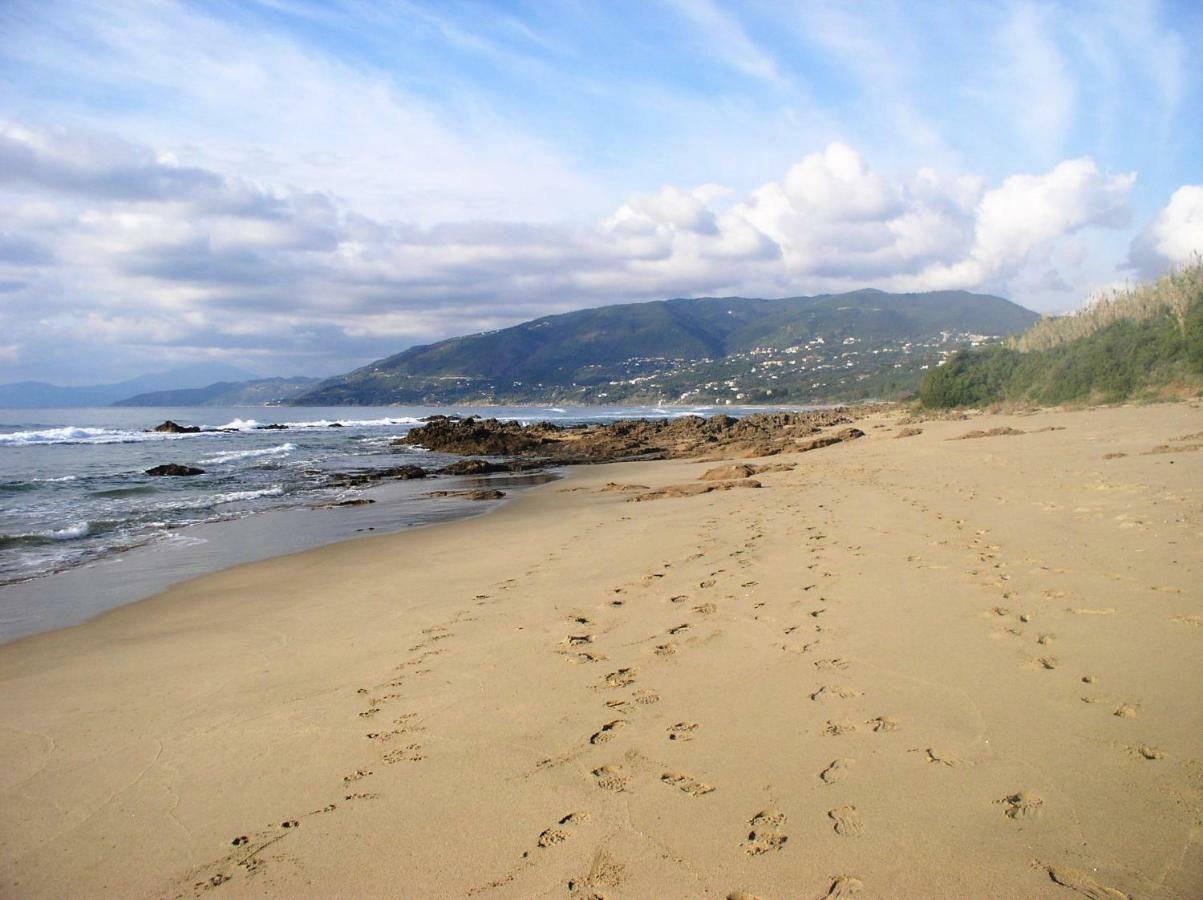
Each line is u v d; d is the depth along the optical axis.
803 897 2.58
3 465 26.08
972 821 2.93
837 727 3.83
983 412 38.50
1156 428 18.50
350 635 6.18
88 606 7.88
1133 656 4.32
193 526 13.34
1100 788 3.07
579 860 2.90
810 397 151.12
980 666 4.43
